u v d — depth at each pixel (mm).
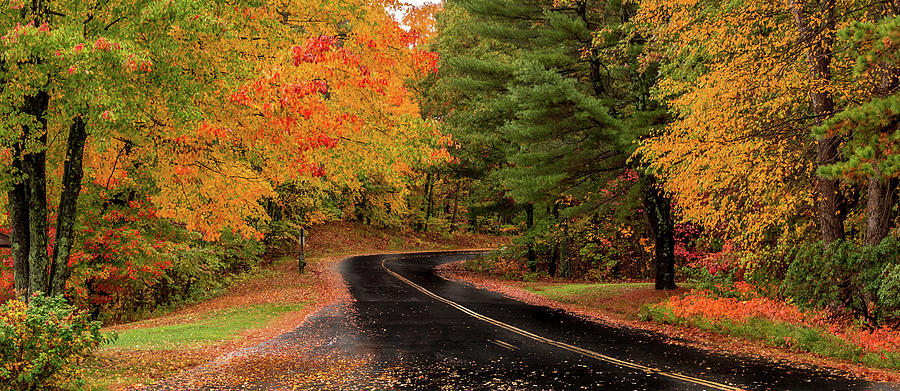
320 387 8969
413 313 17391
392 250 53594
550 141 21453
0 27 7996
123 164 11852
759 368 10344
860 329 12250
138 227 17031
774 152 13562
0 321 7219
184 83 8578
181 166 11023
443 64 29141
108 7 8242
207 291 26891
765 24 13953
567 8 22828
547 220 30391
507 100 21438
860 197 15367
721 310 14766
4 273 14320
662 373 9914
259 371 10047
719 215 14797
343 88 10688
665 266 19312
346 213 57438
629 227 26859
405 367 10328
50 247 14039
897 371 10172
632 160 19094
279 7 10688
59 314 7762
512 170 21375
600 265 31422
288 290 24312
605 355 11430
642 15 15914
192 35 8422
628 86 22891
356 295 21875
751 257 15344
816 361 11000
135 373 9680
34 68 7707
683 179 14609
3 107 7816
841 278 12867
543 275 31547
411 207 60656
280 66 8883
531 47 24812
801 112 14398
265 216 14758
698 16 14039
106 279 18031
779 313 13836
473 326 14977
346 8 10648
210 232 13719
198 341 13094
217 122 9695
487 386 9031
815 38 12812
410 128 11539
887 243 11875
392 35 10820
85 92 7551
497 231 70125
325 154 11359
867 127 8695
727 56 14008
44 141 9281
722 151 13273
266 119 9531
